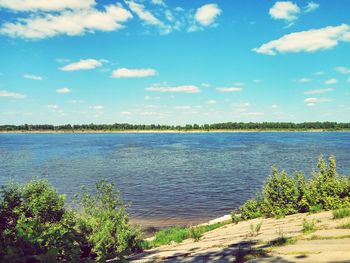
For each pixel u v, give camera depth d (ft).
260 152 293.02
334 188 46.39
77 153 310.45
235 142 455.22
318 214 41.24
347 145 353.31
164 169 198.70
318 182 50.62
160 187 143.13
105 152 318.45
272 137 601.62
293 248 22.53
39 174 181.98
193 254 28.66
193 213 100.78
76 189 138.21
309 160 221.87
